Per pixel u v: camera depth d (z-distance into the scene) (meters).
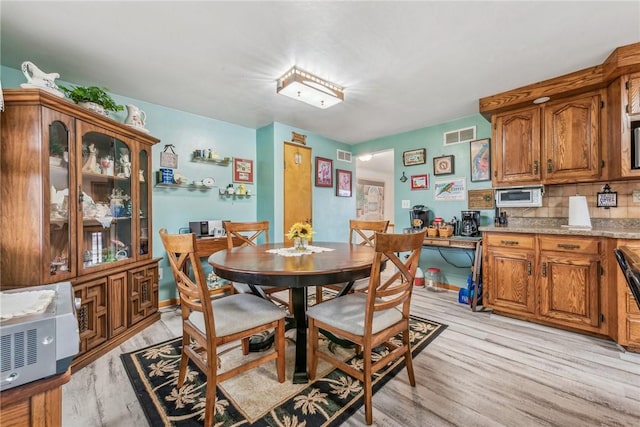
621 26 1.69
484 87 2.53
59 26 1.65
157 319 2.51
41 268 1.62
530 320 2.44
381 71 2.23
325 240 4.27
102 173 2.10
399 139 4.05
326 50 1.93
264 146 3.69
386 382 1.58
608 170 2.21
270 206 3.61
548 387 1.54
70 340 0.65
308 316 1.58
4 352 0.57
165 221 3.00
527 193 2.65
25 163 1.62
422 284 3.62
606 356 1.86
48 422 0.62
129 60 2.04
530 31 1.74
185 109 3.05
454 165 3.49
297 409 1.37
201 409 1.37
